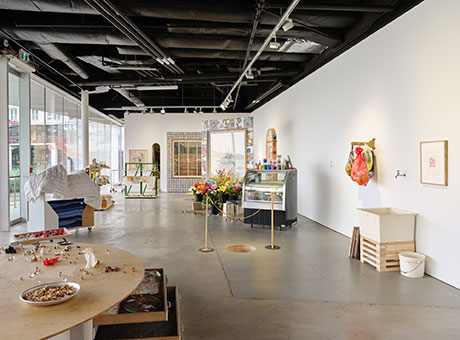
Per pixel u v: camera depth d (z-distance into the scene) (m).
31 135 9.16
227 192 9.14
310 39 6.49
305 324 3.12
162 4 5.29
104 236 6.78
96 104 15.68
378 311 3.38
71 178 6.83
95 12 5.37
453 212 4.01
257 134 14.17
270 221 7.32
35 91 9.52
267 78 10.13
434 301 3.62
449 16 4.06
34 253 2.80
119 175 22.80
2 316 1.71
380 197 5.50
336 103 7.02
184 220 8.54
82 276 2.27
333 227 7.25
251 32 6.35
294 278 4.34
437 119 4.26
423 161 4.45
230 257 5.29
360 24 5.84
